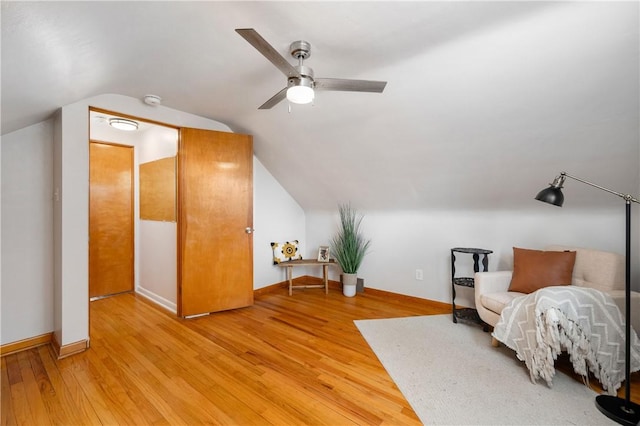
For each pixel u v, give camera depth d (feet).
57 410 5.48
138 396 5.88
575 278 7.84
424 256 11.80
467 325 9.48
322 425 5.13
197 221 10.19
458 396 5.88
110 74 6.60
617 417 5.14
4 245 7.74
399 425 5.12
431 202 11.09
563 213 8.99
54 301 8.36
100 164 12.35
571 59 5.33
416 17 4.90
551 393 5.94
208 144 10.36
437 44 5.67
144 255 12.77
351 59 6.24
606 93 5.69
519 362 7.14
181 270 10.02
